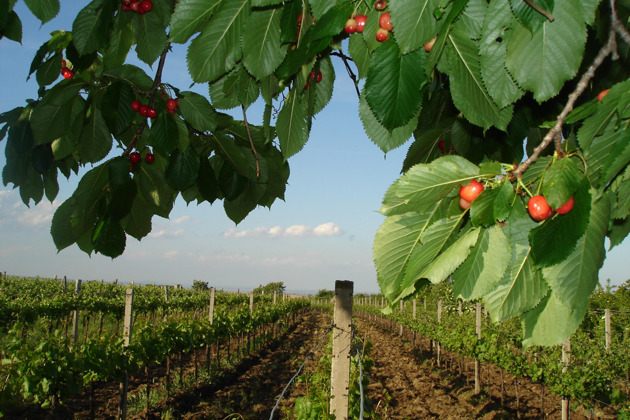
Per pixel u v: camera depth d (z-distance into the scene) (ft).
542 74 2.89
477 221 2.92
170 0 5.89
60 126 6.39
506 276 3.04
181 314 71.05
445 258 2.97
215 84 5.27
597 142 2.71
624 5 3.39
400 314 73.05
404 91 3.45
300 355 53.47
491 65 3.15
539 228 2.78
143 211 7.47
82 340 48.03
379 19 3.54
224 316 46.73
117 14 5.88
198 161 6.79
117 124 5.96
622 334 38.32
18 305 46.14
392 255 3.25
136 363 26.66
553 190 2.71
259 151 7.30
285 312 80.43
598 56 2.81
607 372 27.50
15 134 6.50
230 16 4.02
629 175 2.69
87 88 6.28
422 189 3.04
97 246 6.30
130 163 6.37
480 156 5.29
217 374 40.11
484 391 37.70
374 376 44.47
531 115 4.83
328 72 4.74
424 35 3.10
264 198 8.22
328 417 14.29
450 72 3.39
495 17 3.00
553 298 3.03
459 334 39.73
